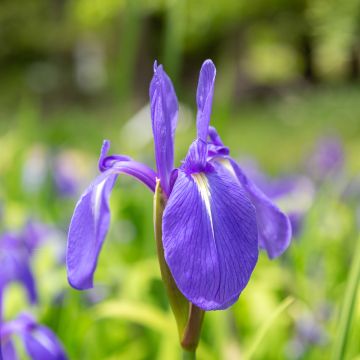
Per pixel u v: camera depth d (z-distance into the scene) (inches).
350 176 55.9
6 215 48.5
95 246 19.5
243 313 32.2
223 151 20.2
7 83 249.0
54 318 30.3
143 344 32.6
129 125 48.0
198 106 19.1
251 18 220.2
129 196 49.1
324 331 29.6
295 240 37.7
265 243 19.9
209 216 17.7
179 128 56.9
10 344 23.3
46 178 53.7
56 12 264.4
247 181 19.9
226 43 225.3
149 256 36.3
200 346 26.2
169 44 36.0
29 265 28.1
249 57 236.7
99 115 173.6
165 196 19.2
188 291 17.0
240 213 17.8
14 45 262.7
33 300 28.0
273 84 229.6
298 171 68.0
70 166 64.1
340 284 35.8
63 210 53.0
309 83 247.1
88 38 244.7
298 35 243.9
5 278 26.0
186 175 18.4
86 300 33.0
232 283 17.1
